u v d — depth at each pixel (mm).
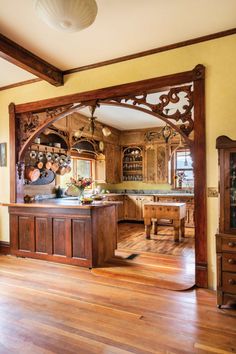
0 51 2777
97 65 3453
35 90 3949
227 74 2773
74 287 2881
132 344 1877
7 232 4219
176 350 1812
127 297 2639
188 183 7211
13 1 2213
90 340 1923
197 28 2689
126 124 6996
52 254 3768
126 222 7453
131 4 2273
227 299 2400
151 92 3260
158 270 3387
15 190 4117
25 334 1998
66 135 5539
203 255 2869
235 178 2484
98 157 7070
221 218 2502
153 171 7395
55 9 1833
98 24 2561
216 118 2818
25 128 4117
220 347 1845
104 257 3783
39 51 3090
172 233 5836
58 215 3709
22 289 2830
